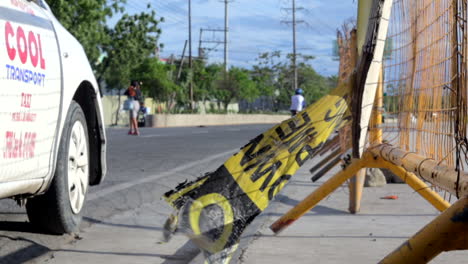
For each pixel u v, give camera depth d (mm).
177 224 2568
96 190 6926
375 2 2686
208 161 10805
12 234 4434
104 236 4516
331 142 5098
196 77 60781
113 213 5504
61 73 4223
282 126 2734
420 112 3350
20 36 3676
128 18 40688
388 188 6961
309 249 4023
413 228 4727
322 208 5648
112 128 32812
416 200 6066
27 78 3693
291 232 4562
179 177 8344
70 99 4352
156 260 3814
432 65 3068
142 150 13422
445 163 2672
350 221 5027
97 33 34438
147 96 48062
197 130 28281
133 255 3939
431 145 3061
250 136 20688
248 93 69500
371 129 4238
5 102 3422
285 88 90750
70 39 4734
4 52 3441
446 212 1962
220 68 64375
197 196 2580
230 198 2588
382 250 4008
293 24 89438
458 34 2311
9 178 3498
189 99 56969
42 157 3922
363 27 2879
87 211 5574
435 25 3014
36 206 4297
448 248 1973
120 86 42938
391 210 5523
